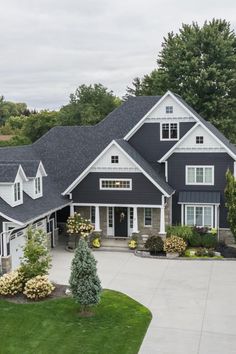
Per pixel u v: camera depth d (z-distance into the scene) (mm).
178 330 17609
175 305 20219
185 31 58531
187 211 32938
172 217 33312
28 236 22234
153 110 34000
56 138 37750
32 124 62406
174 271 25422
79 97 68500
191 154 32625
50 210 28312
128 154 30250
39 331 17375
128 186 30703
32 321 18172
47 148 37094
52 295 20984
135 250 29922
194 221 32844
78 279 18484
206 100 55844
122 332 17328
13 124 98000
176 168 33031
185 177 32938
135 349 15977
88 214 32594
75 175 34406
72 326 17797
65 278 24062
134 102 38656
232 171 31969
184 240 30484
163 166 34031
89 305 18766
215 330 17625
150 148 34531
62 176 34562
